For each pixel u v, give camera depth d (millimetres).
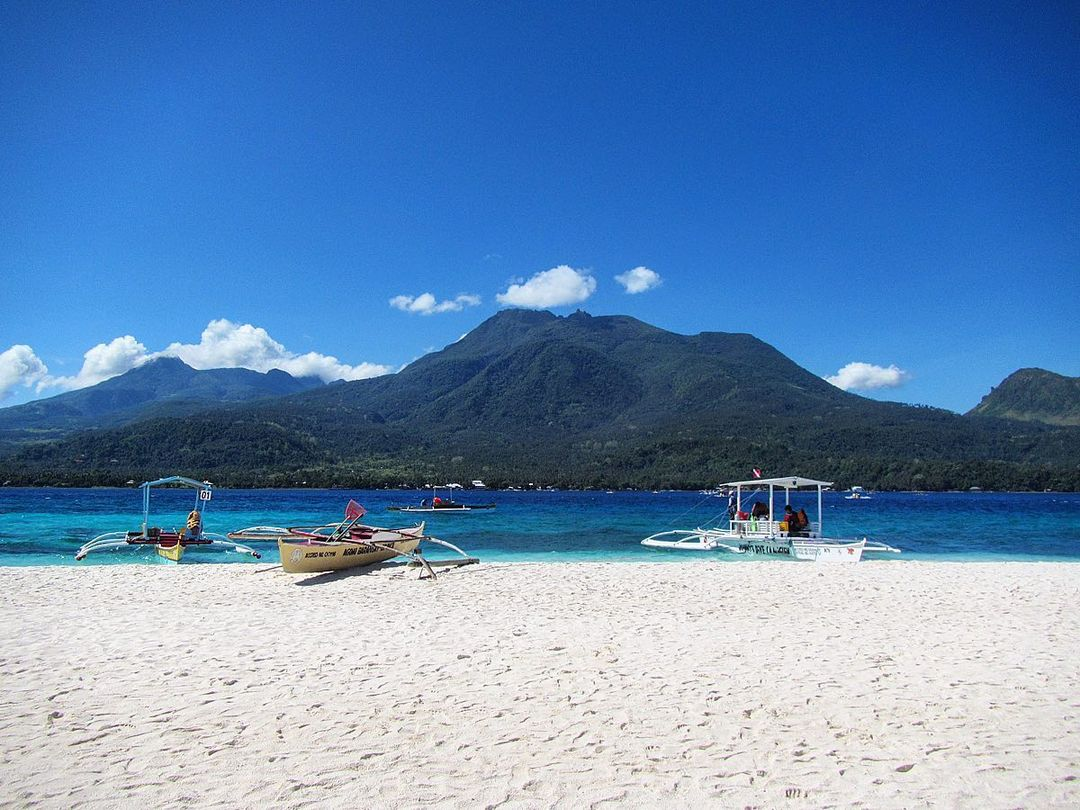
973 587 17531
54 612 14047
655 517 56531
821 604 15000
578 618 13391
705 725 7461
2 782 6109
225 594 16531
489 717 7703
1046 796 5852
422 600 15633
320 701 8250
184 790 5949
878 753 6727
